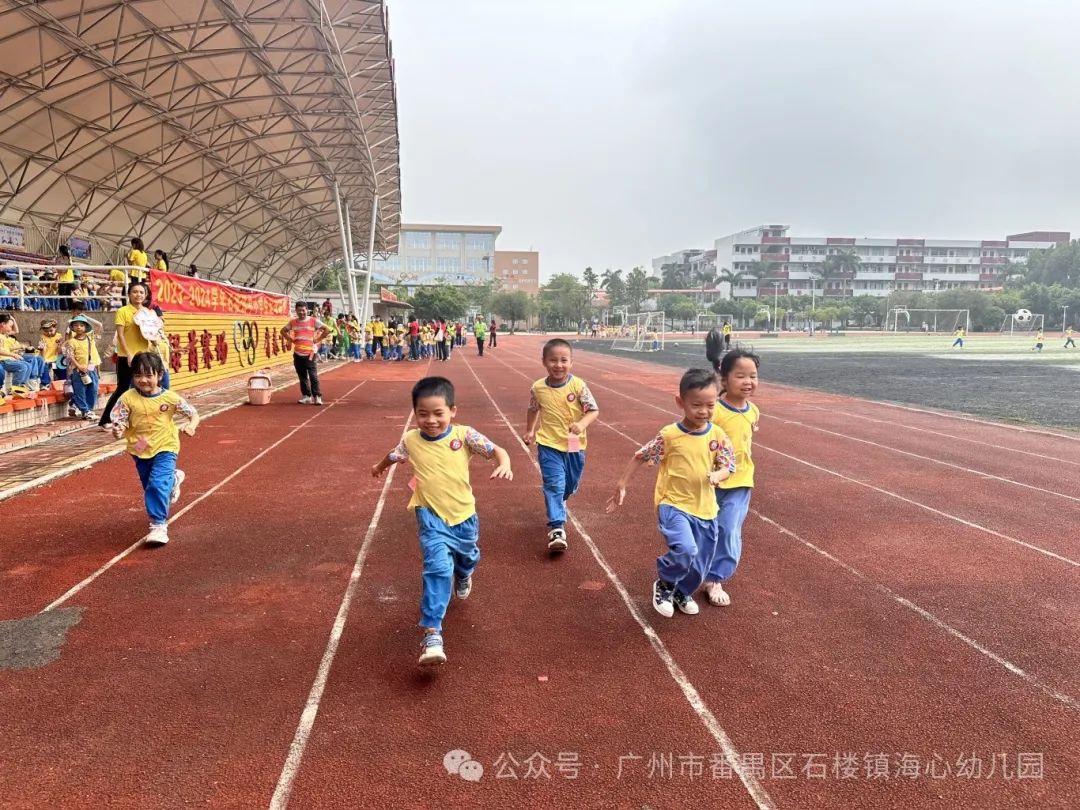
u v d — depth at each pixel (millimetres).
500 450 3854
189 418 5309
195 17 18328
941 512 6297
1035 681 3332
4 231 23906
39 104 20156
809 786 2590
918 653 3604
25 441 8469
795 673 3395
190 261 39844
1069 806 2486
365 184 38969
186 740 2814
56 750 2740
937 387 18562
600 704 3111
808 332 88688
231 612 4023
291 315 26969
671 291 115938
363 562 4852
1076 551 5234
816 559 5039
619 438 10312
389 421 11570
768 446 9578
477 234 115875
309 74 22766
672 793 2547
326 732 2877
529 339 68375
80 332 10156
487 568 4785
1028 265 110688
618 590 4418
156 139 25641
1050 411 13484
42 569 4652
